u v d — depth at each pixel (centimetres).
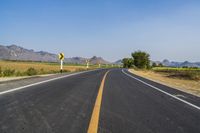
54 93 1359
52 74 3347
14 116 795
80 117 810
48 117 799
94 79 2564
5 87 1539
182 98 1385
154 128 711
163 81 2891
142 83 2309
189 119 852
